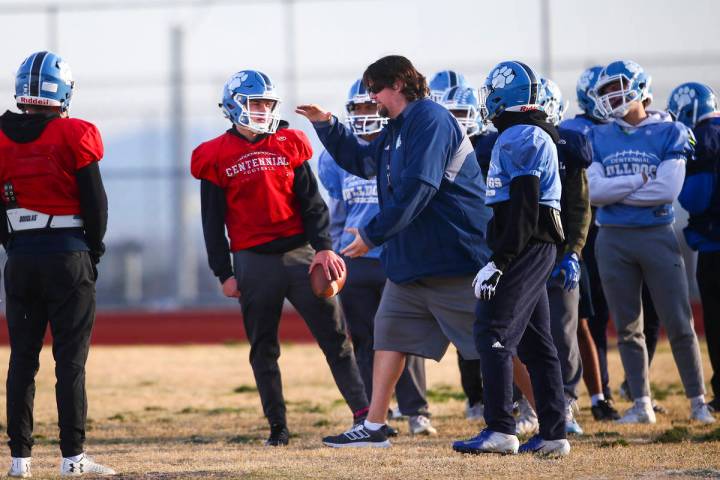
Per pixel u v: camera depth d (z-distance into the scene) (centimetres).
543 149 1770
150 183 8950
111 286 8931
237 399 3167
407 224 1848
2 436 2384
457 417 2630
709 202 2473
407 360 2316
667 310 2400
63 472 1742
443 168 1880
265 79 2117
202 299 8831
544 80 2375
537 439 1881
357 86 2375
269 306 2141
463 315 1964
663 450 1939
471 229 1930
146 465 1883
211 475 1731
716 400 2573
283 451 2041
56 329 1752
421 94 1961
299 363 4256
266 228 2117
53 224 1733
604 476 1666
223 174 2119
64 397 1741
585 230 2006
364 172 2097
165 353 4959
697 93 2586
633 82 2373
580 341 2459
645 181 2355
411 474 1705
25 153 1722
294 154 2128
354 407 2183
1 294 8506
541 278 1812
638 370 2414
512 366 1828
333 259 2105
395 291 2014
